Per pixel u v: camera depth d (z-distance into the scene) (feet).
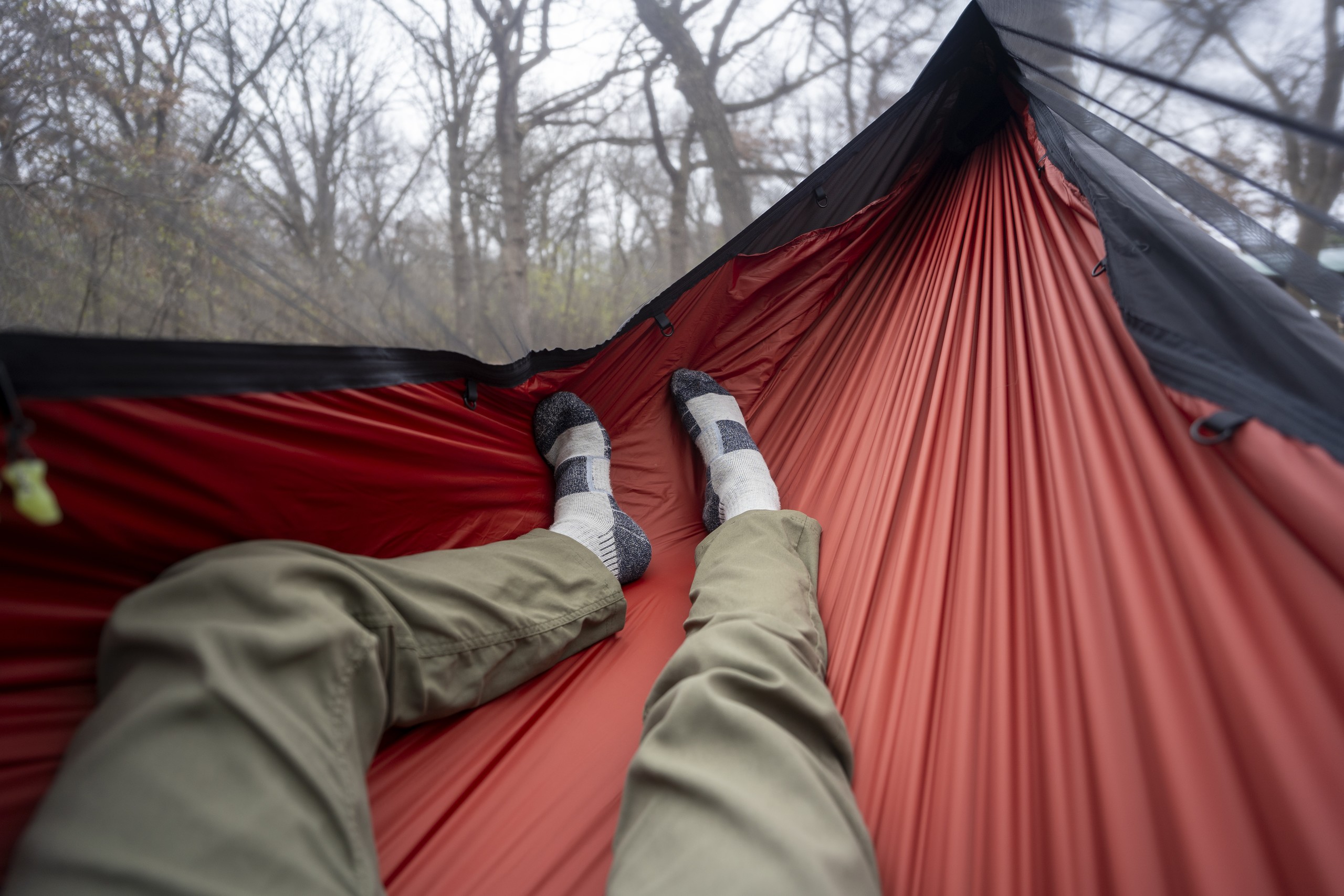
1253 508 2.29
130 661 1.98
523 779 2.72
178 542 2.32
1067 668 2.55
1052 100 4.05
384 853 2.39
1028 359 3.93
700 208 4.20
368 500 3.03
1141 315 2.92
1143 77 2.74
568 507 4.15
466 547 3.69
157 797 1.68
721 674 2.37
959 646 2.92
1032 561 3.02
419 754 2.73
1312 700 1.90
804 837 1.86
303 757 1.89
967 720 2.61
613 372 5.03
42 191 2.02
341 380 2.75
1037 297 4.14
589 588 3.43
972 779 2.43
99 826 1.61
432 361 3.30
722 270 4.85
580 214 3.76
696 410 5.03
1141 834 1.97
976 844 2.24
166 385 2.12
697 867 1.84
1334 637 1.92
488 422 3.95
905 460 3.99
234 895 1.60
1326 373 2.15
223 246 2.31
